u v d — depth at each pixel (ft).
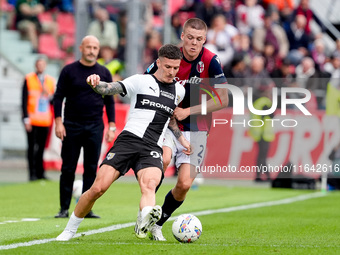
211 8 201.26
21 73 202.59
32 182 142.82
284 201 116.47
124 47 178.70
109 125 86.74
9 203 104.83
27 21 211.61
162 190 128.67
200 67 67.10
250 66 175.32
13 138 178.29
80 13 172.45
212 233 72.08
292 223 83.35
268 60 187.83
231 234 71.46
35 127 142.51
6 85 178.70
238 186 147.33
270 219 88.07
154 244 60.59
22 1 211.82
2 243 61.05
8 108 178.09
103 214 91.20
